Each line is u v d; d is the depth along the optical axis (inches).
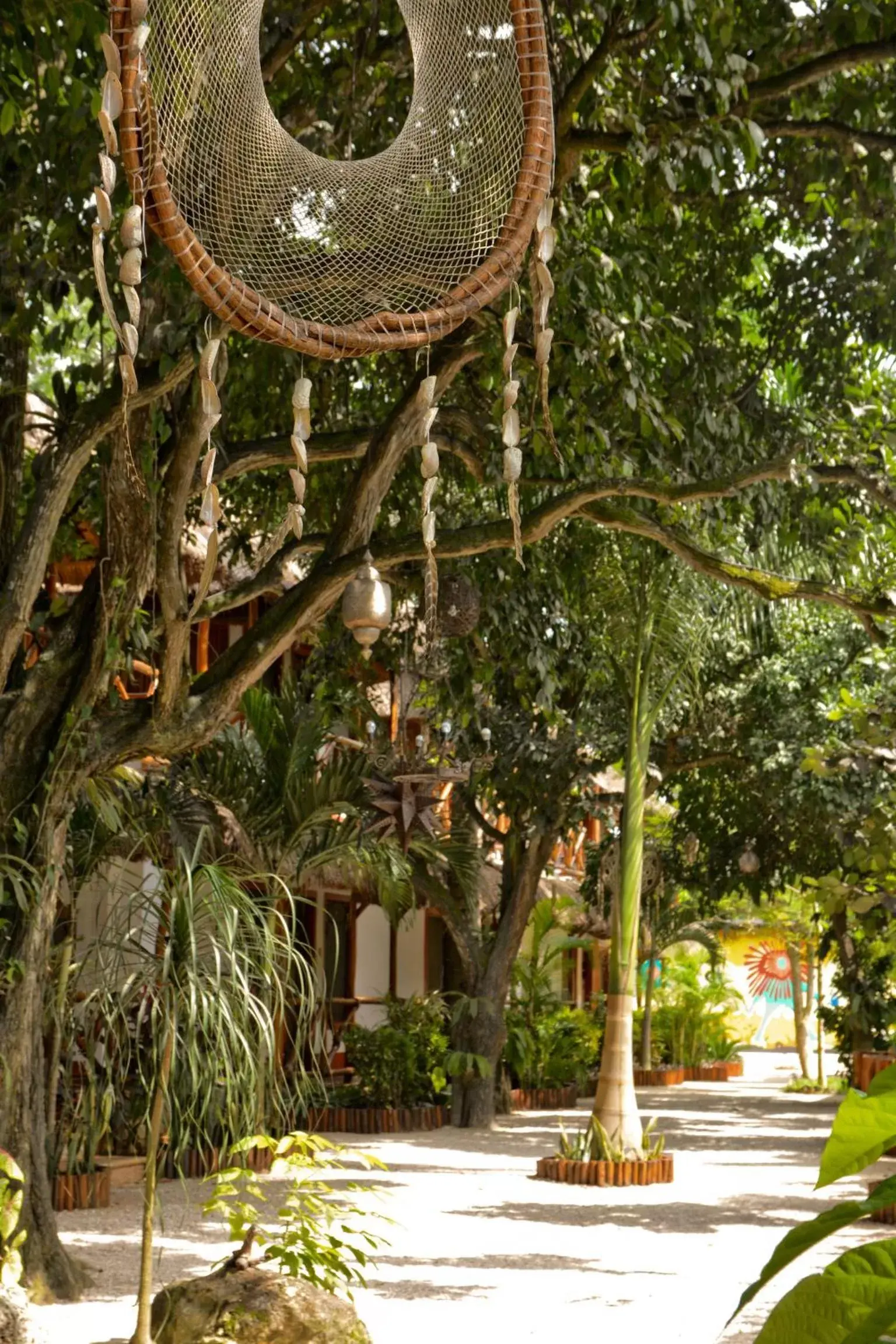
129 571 277.4
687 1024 1135.6
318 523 410.0
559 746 632.4
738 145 279.3
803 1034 1060.5
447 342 298.5
